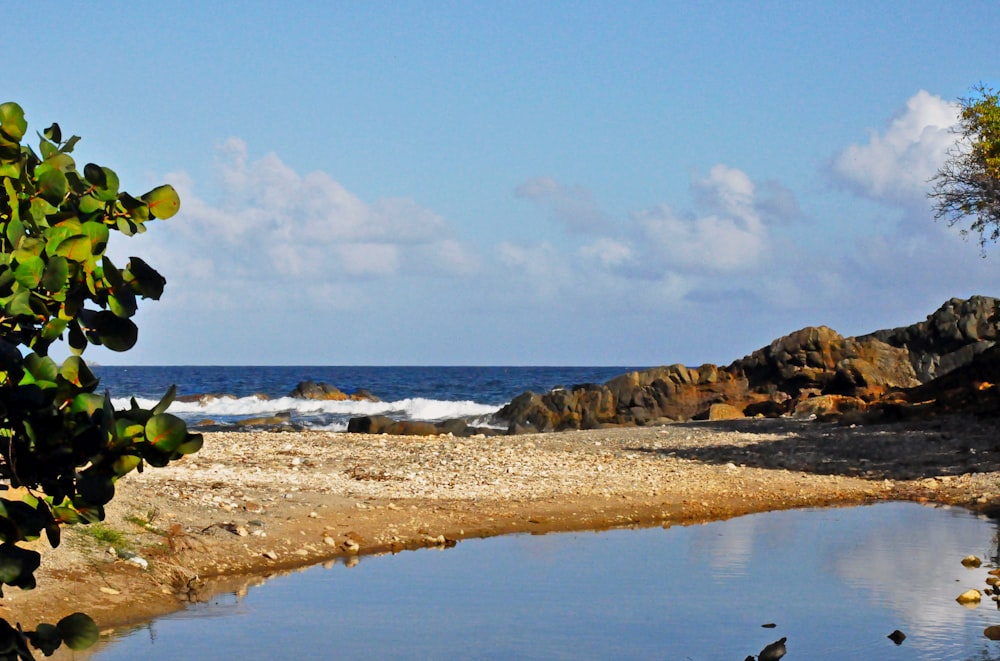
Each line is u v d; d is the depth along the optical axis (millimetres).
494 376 143000
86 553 11633
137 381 123125
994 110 29953
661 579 12367
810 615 10562
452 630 9914
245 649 9250
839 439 30141
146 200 3312
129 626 10062
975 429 30094
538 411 54031
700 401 53219
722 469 24547
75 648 3363
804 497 20594
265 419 54062
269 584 12055
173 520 13758
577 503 18656
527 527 16484
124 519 13078
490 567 13156
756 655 9109
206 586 11867
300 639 9609
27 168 3230
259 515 15266
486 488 20078
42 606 10031
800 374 52406
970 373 39375
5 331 3164
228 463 22672
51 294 3162
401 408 73438
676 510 18469
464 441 31922
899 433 30562
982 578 12445
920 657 9016
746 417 47656
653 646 9391
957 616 10508
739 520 17734
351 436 33188
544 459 25766
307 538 14422
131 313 3164
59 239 3115
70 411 2967
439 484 20375
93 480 3002
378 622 10227
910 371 52031
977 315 52375
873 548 14633
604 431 36719
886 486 22047
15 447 3027
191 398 76062
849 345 52406
